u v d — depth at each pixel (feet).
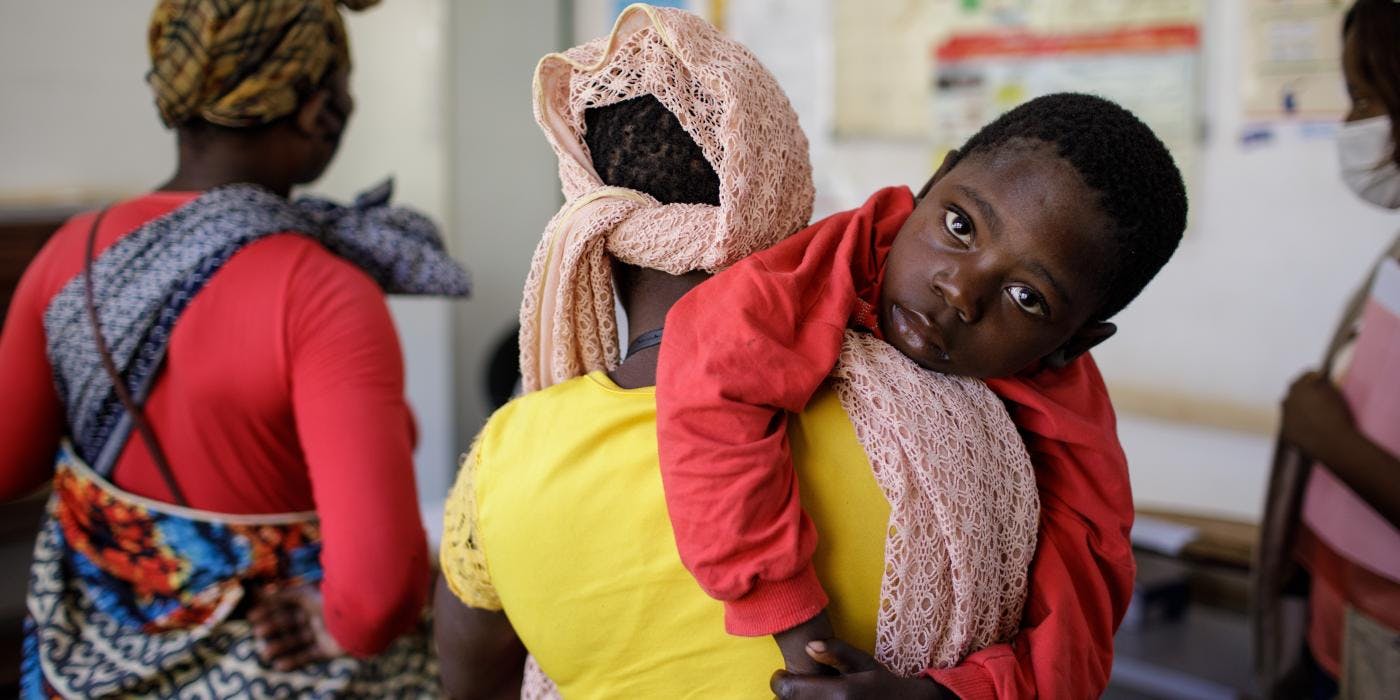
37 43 8.30
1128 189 2.51
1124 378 8.92
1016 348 2.60
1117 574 2.82
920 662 2.48
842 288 2.56
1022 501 2.59
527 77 11.34
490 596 2.83
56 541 3.87
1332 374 4.47
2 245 7.03
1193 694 6.64
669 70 2.51
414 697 4.17
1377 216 7.64
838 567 2.44
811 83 10.11
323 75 4.05
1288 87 7.85
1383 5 4.04
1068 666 2.56
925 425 2.43
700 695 2.53
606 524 2.50
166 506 3.76
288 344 3.67
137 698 3.71
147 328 3.64
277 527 3.89
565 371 2.79
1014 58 8.96
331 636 3.76
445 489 11.35
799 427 2.47
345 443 3.61
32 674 3.81
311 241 3.87
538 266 2.68
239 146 3.93
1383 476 4.05
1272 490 4.70
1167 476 8.84
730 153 2.44
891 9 9.51
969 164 2.67
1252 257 8.20
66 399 3.87
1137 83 8.46
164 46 3.73
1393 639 4.15
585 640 2.60
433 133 10.84
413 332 10.93
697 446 2.31
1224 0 8.05
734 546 2.28
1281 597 4.80
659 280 2.72
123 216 3.84
